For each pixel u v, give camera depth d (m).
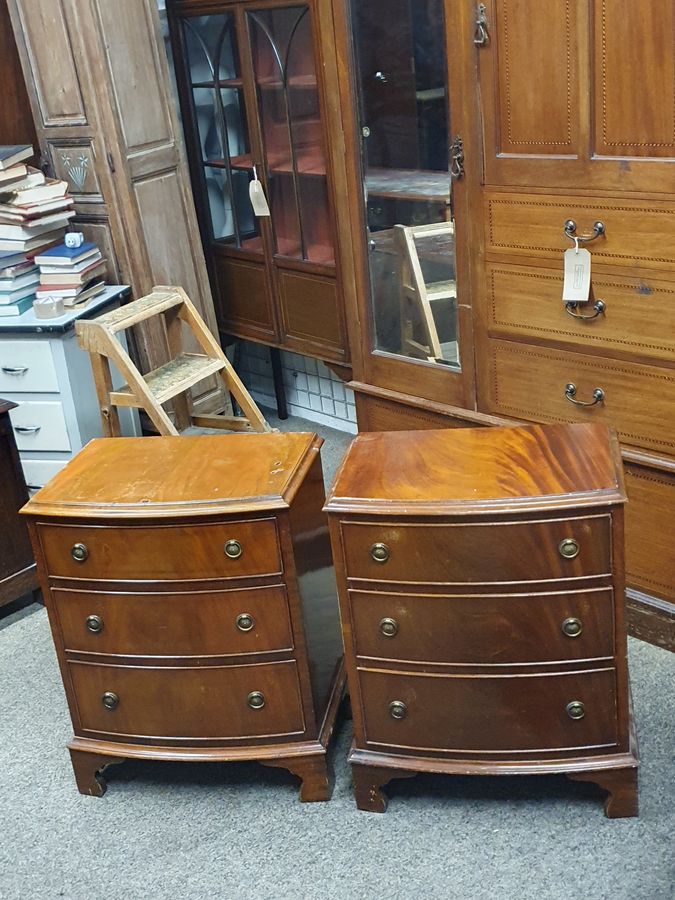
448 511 1.90
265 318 3.96
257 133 3.61
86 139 3.66
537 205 2.45
